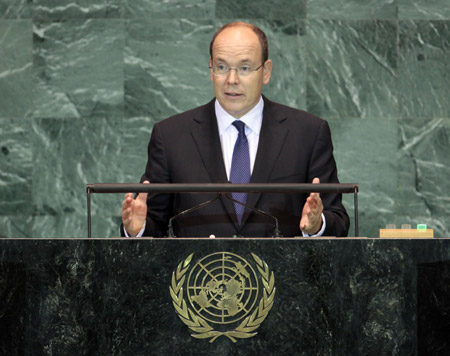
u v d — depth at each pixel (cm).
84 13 2014
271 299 804
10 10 2009
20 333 814
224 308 803
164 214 1216
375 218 1994
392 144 2008
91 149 2000
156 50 2016
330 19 2022
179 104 2012
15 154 1994
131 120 2008
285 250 809
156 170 1220
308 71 2016
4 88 2003
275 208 1155
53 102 2006
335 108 2016
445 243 807
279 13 2019
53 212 1983
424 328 800
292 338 802
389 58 2017
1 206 1984
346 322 802
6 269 822
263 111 1241
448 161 2003
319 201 955
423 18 2019
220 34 1190
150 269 809
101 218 1989
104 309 809
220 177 1180
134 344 803
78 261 815
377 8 2022
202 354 800
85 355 806
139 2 2017
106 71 2014
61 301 813
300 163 1199
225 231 1139
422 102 2012
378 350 798
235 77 1166
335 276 805
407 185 2000
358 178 2003
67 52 2009
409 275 803
